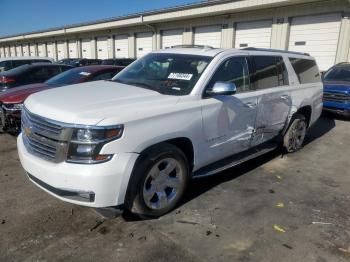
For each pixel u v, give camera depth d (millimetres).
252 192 4359
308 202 4148
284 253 3068
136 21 24984
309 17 16016
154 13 23203
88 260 2859
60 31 36594
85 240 3137
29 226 3338
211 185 4520
